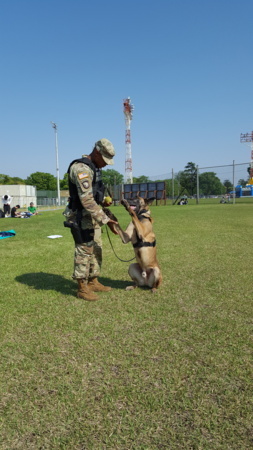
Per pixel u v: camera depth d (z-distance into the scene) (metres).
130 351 2.49
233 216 14.83
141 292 3.99
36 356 2.43
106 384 2.08
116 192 37.09
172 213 17.83
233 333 2.79
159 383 2.09
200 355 2.43
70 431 1.69
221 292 3.88
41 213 22.89
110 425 1.72
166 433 1.67
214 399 1.93
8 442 1.61
